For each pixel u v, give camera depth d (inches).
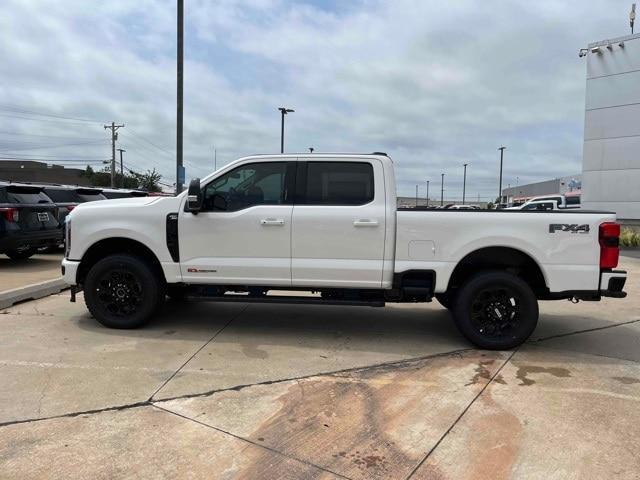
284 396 170.9
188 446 137.6
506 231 217.9
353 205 226.4
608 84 831.7
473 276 223.9
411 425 151.9
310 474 125.8
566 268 216.4
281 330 251.3
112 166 2330.2
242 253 231.0
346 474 126.0
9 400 163.5
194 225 232.8
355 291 233.8
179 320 266.1
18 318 263.3
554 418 157.6
